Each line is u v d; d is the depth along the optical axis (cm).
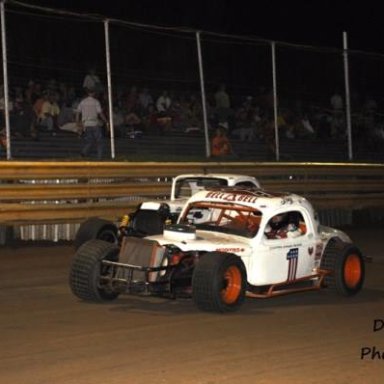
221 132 4316
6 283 2414
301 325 1909
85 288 2053
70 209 3191
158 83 5803
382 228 4412
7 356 1534
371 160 5316
